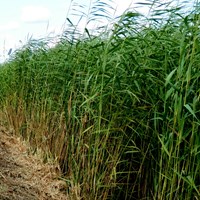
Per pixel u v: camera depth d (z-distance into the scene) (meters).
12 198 3.24
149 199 3.24
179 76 2.54
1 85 7.80
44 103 5.16
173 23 3.11
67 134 4.16
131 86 3.27
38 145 4.96
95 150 3.40
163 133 2.86
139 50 3.11
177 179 2.87
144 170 3.38
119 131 3.41
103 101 3.44
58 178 4.09
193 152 2.68
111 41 3.22
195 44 2.48
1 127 6.29
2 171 3.84
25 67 6.22
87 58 3.91
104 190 3.48
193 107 2.49
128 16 3.25
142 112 3.23
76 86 4.25
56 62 4.94
